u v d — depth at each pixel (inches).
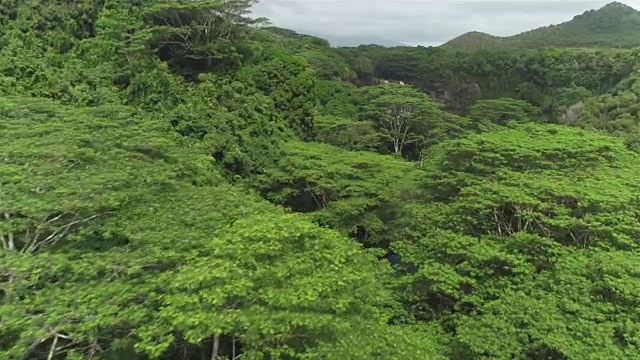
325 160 1114.1
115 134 677.3
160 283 378.9
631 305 472.4
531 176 719.7
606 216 594.2
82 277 397.7
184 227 485.1
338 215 957.8
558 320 456.8
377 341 399.5
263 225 435.2
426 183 901.2
